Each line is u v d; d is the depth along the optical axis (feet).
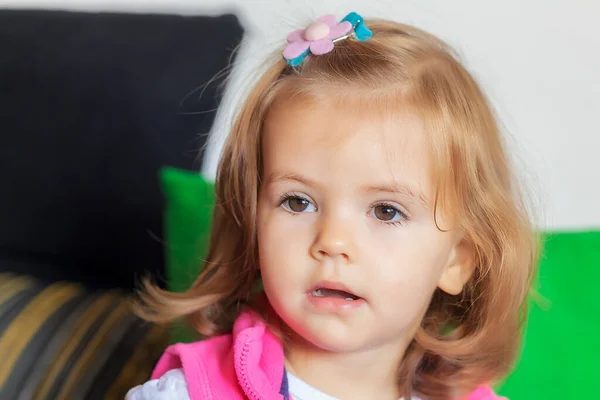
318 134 2.18
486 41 3.93
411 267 2.22
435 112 2.27
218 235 2.79
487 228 2.51
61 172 3.56
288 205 2.27
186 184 3.33
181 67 3.64
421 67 2.36
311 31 2.39
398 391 2.63
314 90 2.24
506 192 2.62
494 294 2.61
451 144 2.32
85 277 3.59
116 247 3.54
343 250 2.14
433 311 2.76
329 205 2.18
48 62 3.67
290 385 2.45
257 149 2.43
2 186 3.59
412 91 2.26
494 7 3.90
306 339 2.32
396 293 2.21
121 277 3.57
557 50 3.90
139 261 3.53
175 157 3.58
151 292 2.96
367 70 2.28
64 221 3.56
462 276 2.53
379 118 2.18
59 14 3.89
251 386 2.29
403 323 2.28
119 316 3.26
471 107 2.49
